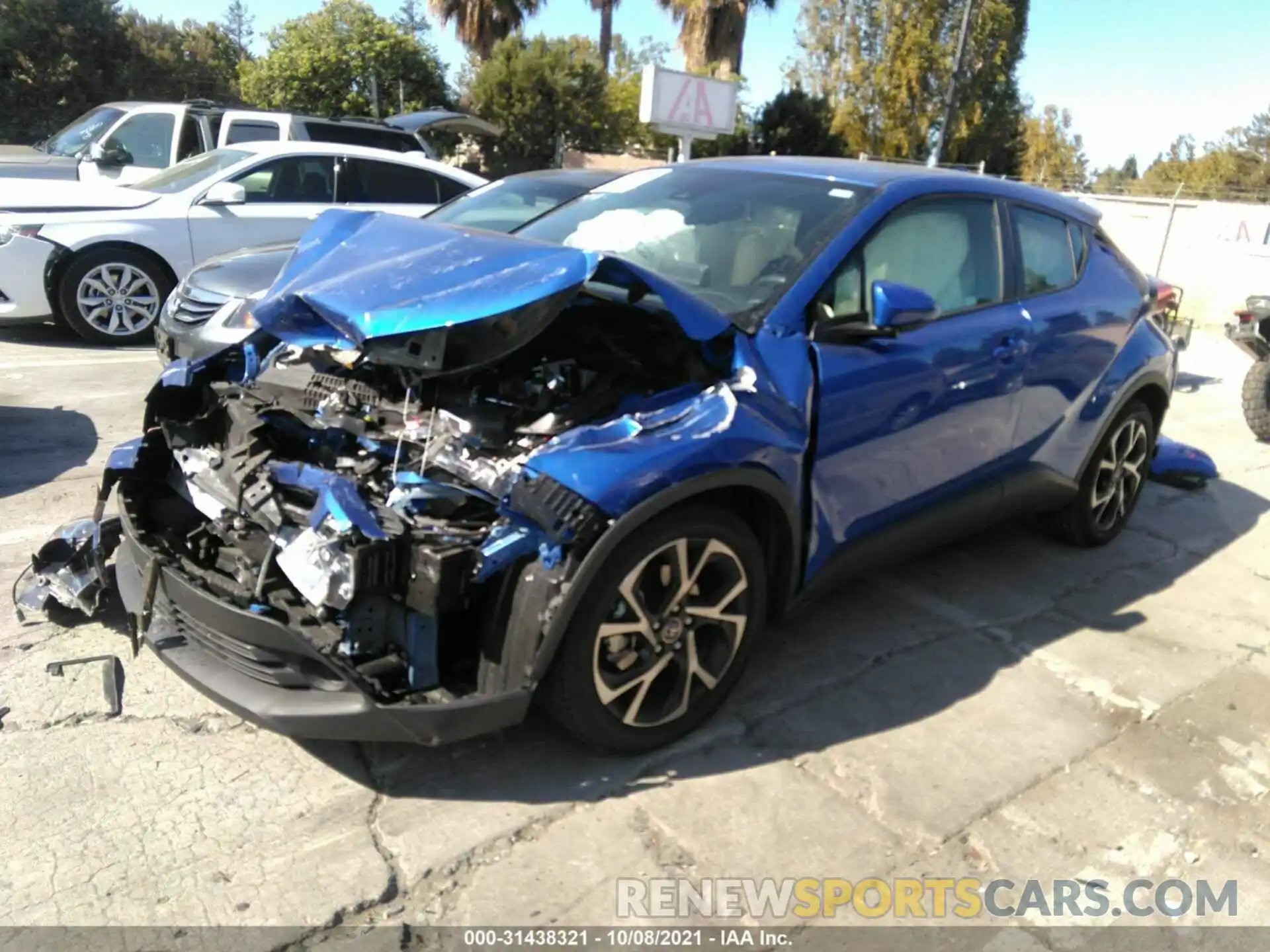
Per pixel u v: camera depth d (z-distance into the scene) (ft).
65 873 7.83
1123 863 8.77
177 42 120.67
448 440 8.61
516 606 8.29
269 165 27.68
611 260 8.86
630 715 9.29
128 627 11.39
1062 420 13.85
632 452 8.51
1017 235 13.28
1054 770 10.03
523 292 8.57
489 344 8.84
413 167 30.09
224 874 7.92
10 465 16.30
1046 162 179.01
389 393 9.86
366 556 7.83
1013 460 13.23
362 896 7.78
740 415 9.30
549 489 8.08
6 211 24.49
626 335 10.15
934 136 111.04
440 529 8.24
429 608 8.00
